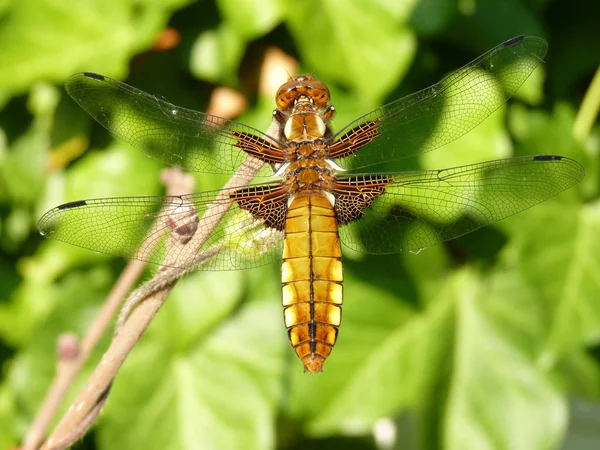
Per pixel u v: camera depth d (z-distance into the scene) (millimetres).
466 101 291
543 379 336
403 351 335
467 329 337
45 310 338
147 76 326
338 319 276
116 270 331
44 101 333
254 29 313
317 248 279
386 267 333
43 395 329
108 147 330
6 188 336
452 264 336
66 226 277
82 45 322
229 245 276
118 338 261
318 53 311
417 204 286
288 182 283
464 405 337
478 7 327
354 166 289
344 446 362
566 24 335
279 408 332
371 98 312
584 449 377
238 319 333
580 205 330
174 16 324
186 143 286
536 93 328
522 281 334
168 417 331
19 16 319
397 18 312
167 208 277
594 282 327
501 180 287
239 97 324
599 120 334
